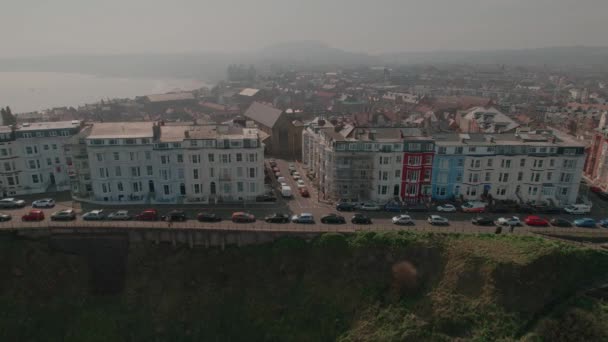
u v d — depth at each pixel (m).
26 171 119.56
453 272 83.62
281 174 142.25
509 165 111.94
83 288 93.38
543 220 99.69
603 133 129.38
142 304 89.94
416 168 111.50
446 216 104.50
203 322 87.25
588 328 73.12
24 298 89.31
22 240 95.19
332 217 99.75
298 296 87.88
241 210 108.81
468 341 74.12
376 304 83.06
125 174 112.38
